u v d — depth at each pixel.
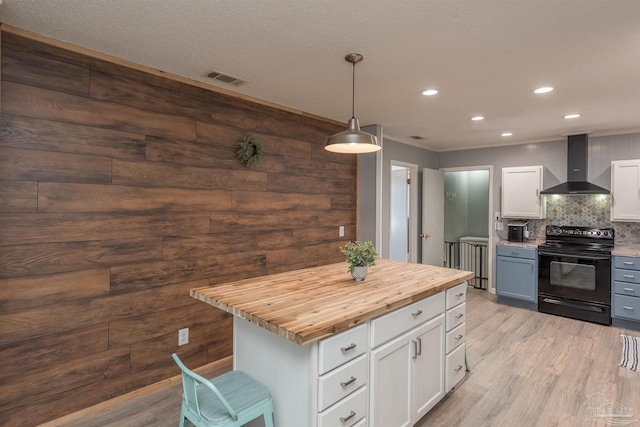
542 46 2.17
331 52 2.29
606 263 4.07
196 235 2.88
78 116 2.27
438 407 2.46
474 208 6.96
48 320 2.18
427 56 2.33
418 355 2.21
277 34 2.05
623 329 3.97
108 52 2.32
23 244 2.09
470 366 3.06
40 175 2.14
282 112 3.54
